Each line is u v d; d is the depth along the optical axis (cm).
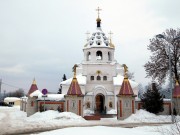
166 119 3778
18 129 2391
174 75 4378
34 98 4416
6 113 5084
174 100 4119
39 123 3028
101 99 5272
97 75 5456
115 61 5722
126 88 4016
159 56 4406
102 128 2072
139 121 3612
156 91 4131
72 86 4084
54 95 4434
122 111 3922
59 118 3578
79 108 4003
